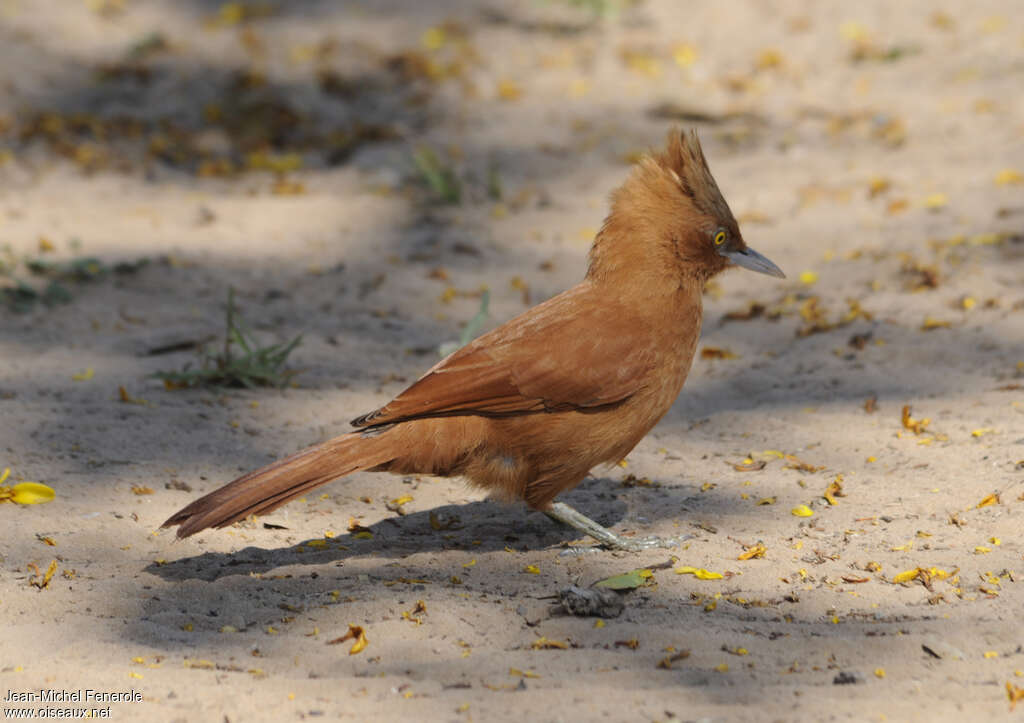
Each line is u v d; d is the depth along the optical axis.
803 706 6.23
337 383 12.37
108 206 18.58
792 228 16.92
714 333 13.87
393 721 6.11
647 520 9.24
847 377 12.11
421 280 15.73
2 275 15.27
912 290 14.10
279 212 18.42
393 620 7.43
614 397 8.38
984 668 6.68
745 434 10.91
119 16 27.98
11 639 7.08
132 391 11.86
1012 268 14.29
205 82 24.56
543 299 15.07
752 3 28.77
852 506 9.20
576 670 6.76
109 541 8.67
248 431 10.98
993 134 19.84
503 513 9.64
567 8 29.02
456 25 27.95
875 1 28.25
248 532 9.13
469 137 21.92
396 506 9.77
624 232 8.72
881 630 7.21
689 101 23.41
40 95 23.53
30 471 9.75
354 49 26.42
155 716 6.17
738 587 7.97
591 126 22.36
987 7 27.17
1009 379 11.48
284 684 6.54
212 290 15.18
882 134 20.59
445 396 8.08
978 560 8.15
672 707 6.24
